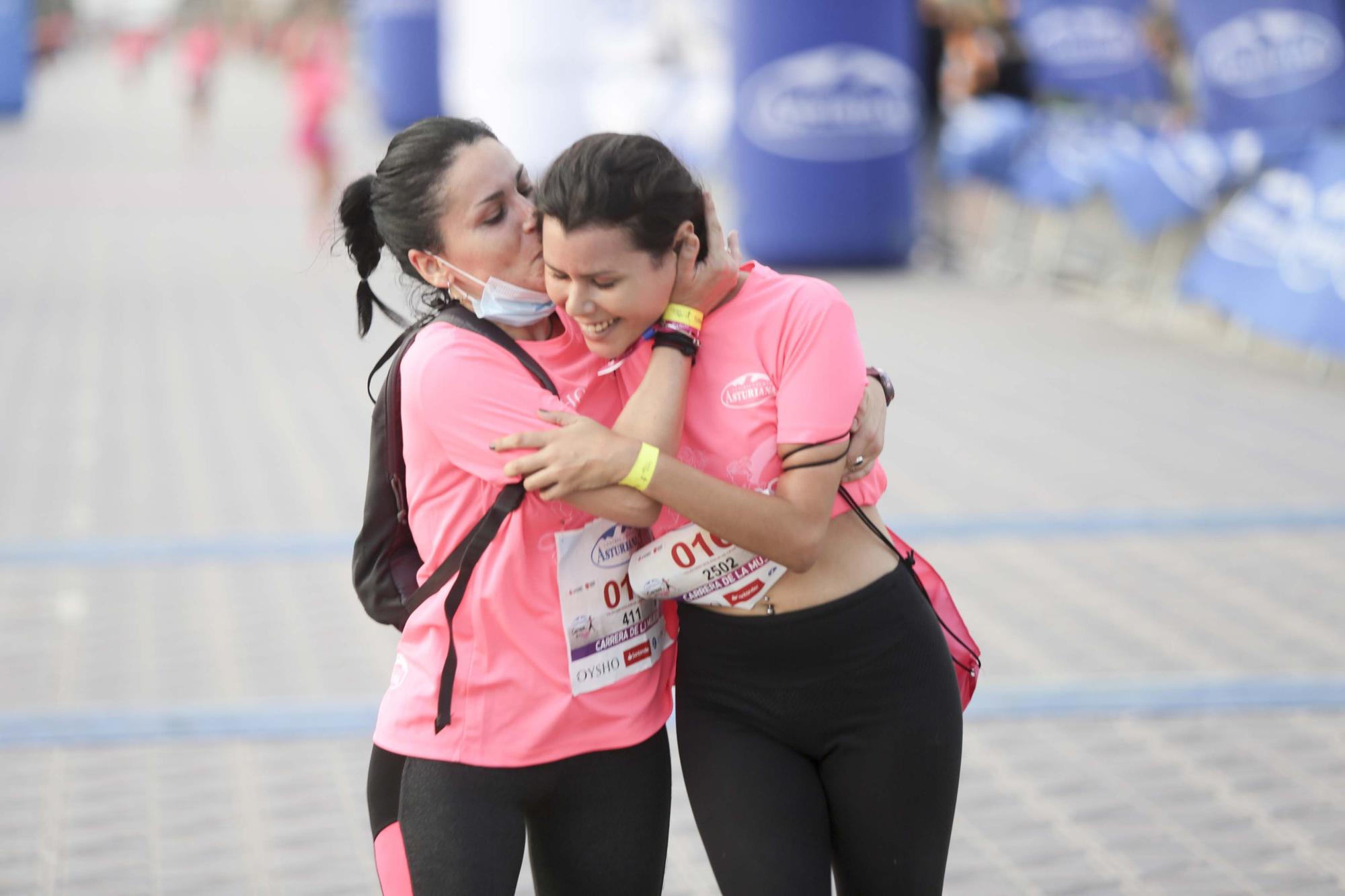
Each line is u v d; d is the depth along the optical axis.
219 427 24.58
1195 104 31.77
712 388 6.86
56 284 39.19
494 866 6.91
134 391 27.28
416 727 7.03
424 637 7.11
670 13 47.94
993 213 38.88
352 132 86.94
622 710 7.12
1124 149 31.44
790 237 37.66
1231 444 22.41
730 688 7.11
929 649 7.13
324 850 11.45
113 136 88.25
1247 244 27.80
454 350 6.82
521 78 47.62
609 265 6.35
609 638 7.07
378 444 7.16
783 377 6.77
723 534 6.60
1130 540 18.27
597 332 6.59
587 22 47.28
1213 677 14.20
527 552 6.86
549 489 6.54
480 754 6.93
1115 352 29.16
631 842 7.27
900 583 7.16
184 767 12.88
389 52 84.31
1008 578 17.06
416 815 6.98
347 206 7.42
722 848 6.98
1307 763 12.46
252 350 30.98
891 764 7.00
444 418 6.80
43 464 22.50
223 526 19.52
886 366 28.11
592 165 6.29
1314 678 14.12
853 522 7.16
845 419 6.73
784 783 7.02
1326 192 26.44
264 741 13.38
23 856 11.36
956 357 28.86
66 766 12.90
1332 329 25.34
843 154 36.91
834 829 7.25
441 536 7.02
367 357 30.17
